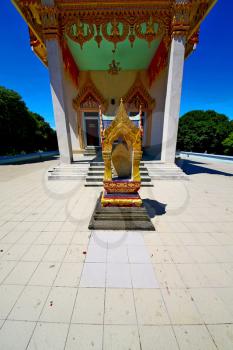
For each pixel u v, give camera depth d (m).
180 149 37.16
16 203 5.04
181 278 2.30
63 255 2.77
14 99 15.97
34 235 3.37
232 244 3.09
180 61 6.85
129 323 1.74
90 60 10.19
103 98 11.35
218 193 5.88
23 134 17.06
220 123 32.75
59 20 6.61
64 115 7.52
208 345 1.57
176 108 7.32
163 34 7.17
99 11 6.40
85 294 2.06
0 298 2.02
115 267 2.50
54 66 6.99
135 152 3.71
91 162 8.12
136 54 9.68
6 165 13.88
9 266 2.54
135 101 11.37
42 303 1.95
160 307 1.91
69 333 1.65
